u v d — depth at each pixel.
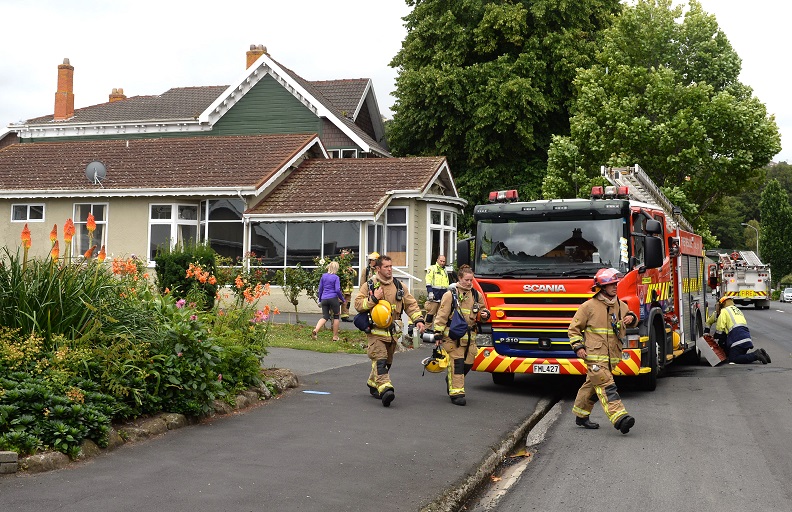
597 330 9.82
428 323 11.39
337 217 24.83
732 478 7.68
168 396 8.68
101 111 40.41
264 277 21.41
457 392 11.25
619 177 15.48
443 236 27.75
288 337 17.58
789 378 14.71
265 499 6.22
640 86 30.83
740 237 101.94
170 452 7.53
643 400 12.29
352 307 25.05
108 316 8.43
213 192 25.84
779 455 8.62
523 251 12.77
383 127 44.25
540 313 12.42
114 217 27.00
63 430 6.98
